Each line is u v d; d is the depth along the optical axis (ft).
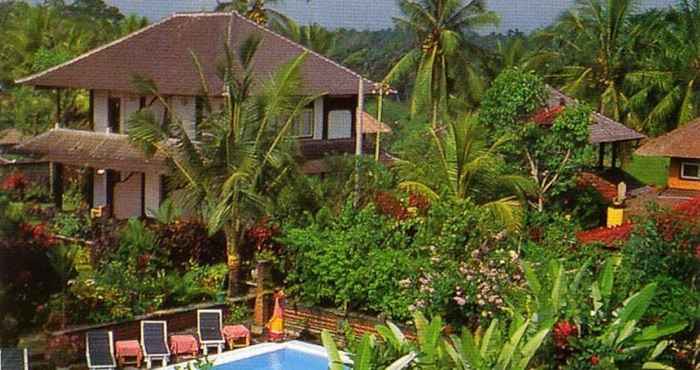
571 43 65.21
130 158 67.56
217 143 49.88
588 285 28.50
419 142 59.62
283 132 51.49
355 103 73.56
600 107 63.36
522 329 24.35
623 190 49.90
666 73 60.03
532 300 27.94
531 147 53.83
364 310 45.21
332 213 51.49
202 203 50.57
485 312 35.27
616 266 31.42
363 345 23.70
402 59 85.40
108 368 39.40
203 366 34.01
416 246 44.93
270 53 70.90
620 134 59.47
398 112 85.25
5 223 43.21
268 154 50.88
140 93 66.33
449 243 42.68
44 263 42.24
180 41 70.95
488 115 55.62
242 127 50.55
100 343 40.37
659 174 59.93
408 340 25.38
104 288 44.16
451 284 36.70
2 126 81.41
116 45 72.33
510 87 54.95
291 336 46.39
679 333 30.04
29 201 64.13
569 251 42.93
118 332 42.80
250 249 50.26
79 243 54.85
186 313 45.52
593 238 42.42
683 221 34.35
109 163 67.67
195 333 44.93
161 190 67.15
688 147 51.16
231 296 48.60
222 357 42.32
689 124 52.65
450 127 54.24
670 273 32.32
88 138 71.15
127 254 49.03
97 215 62.90
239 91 51.39
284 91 51.85
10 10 93.91
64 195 70.90
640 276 31.76
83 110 81.51
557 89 64.49
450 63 82.84
